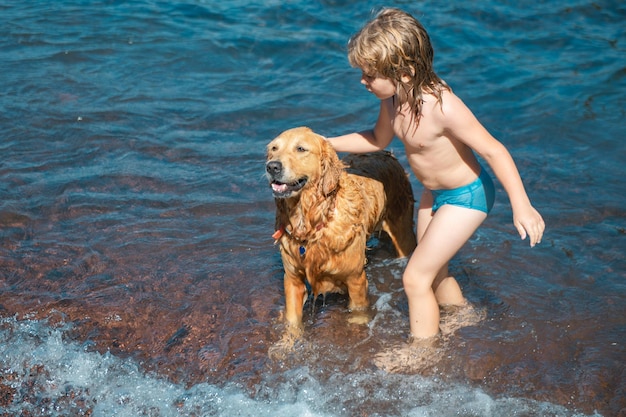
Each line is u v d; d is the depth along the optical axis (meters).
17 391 4.30
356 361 4.55
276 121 7.65
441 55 9.19
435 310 4.59
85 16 10.05
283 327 4.84
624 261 5.46
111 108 7.75
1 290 5.11
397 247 5.62
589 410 4.12
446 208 4.41
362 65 4.17
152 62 8.84
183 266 5.43
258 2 10.75
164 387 4.32
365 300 5.04
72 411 4.16
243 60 9.05
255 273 5.38
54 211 6.04
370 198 4.96
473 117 4.18
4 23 9.65
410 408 4.17
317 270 4.69
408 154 4.46
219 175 6.66
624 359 4.50
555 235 5.80
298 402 4.21
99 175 6.59
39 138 7.14
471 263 5.52
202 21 10.07
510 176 4.14
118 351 4.61
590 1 10.75
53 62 8.68
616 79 8.50
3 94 7.88
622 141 7.20
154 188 6.44
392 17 4.12
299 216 4.54
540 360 4.53
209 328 4.82
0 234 5.71
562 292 5.17
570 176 6.62
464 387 4.32
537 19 10.26
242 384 4.36
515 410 4.13
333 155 4.54
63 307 4.96
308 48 9.38
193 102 8.00
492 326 4.84
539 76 8.60
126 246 5.63
